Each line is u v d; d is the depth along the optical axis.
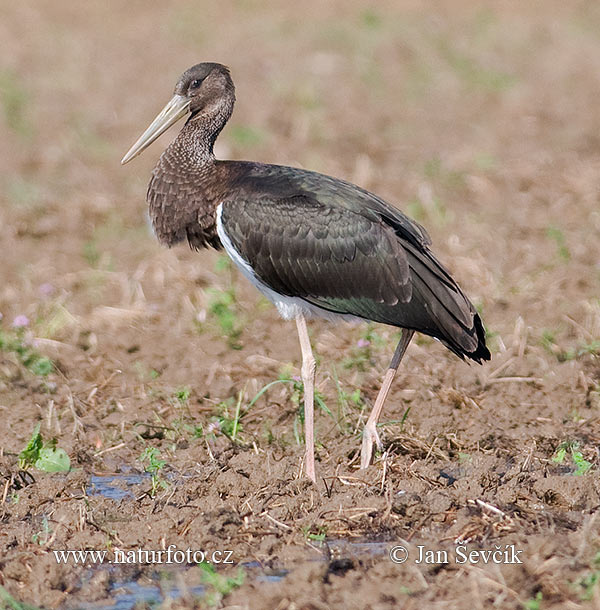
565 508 9.93
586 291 15.94
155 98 26.69
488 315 15.19
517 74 29.27
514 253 17.53
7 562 9.02
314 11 37.22
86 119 25.03
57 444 11.84
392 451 11.37
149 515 9.87
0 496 10.48
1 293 16.09
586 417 12.37
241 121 24.67
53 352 14.23
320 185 11.27
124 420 12.45
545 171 21.67
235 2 38.78
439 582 8.51
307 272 11.11
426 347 14.26
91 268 17.14
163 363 13.98
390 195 20.39
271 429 12.20
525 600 8.16
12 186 20.86
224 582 8.56
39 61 29.84
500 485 10.29
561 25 34.84
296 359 14.00
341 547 9.36
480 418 12.34
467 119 25.59
